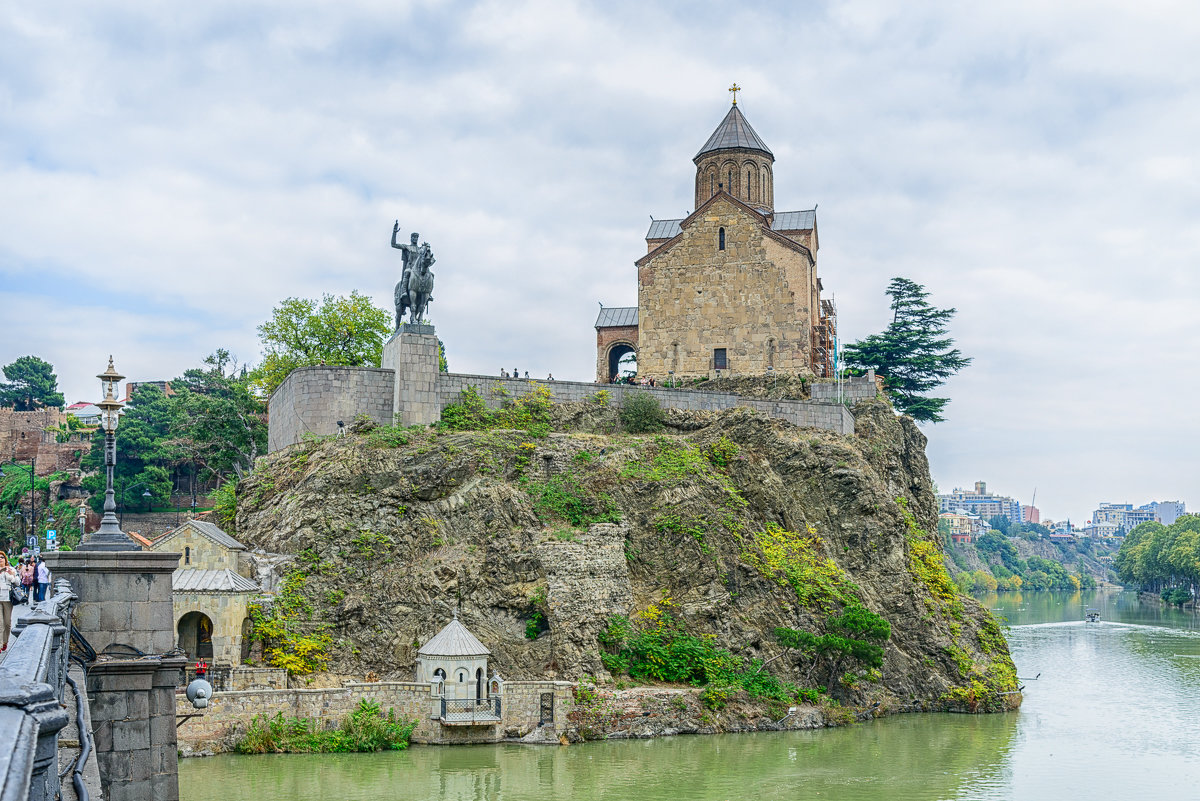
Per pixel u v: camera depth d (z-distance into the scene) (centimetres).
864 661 6794
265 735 5206
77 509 11144
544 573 6288
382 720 5425
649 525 6831
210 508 10938
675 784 5103
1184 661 10738
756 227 9131
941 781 5350
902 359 10406
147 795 2748
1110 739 6425
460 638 5681
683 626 6544
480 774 5100
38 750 847
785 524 7394
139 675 2772
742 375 8944
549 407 7462
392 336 7175
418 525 6303
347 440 6600
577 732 5778
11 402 16988
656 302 9288
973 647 7581
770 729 6250
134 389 13338
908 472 9012
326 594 5922
